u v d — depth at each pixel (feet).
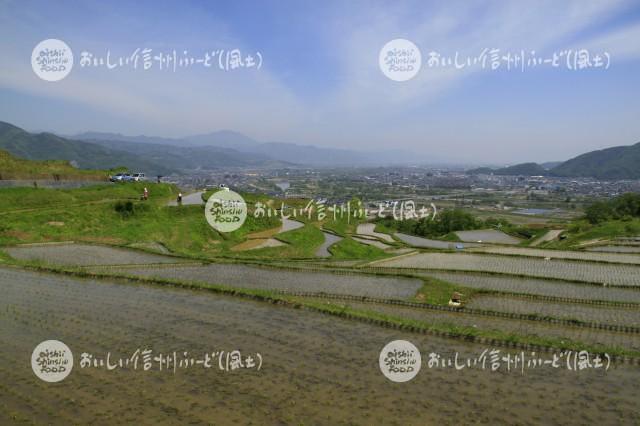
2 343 44.78
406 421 32.58
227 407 33.94
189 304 59.16
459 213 325.83
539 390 37.58
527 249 137.80
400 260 111.55
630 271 96.89
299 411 33.58
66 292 62.95
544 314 64.75
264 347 45.50
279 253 139.23
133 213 139.74
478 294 75.92
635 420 33.32
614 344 52.19
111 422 31.63
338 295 69.77
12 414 32.30
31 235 105.81
